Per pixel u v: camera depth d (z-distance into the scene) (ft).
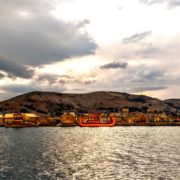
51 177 212.23
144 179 206.69
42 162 278.26
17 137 649.61
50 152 361.30
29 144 472.44
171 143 501.15
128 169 243.81
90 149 403.13
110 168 248.32
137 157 316.60
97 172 231.30
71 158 308.40
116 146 448.24
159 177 212.84
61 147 428.56
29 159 296.71
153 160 292.81
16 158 303.27
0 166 254.68
